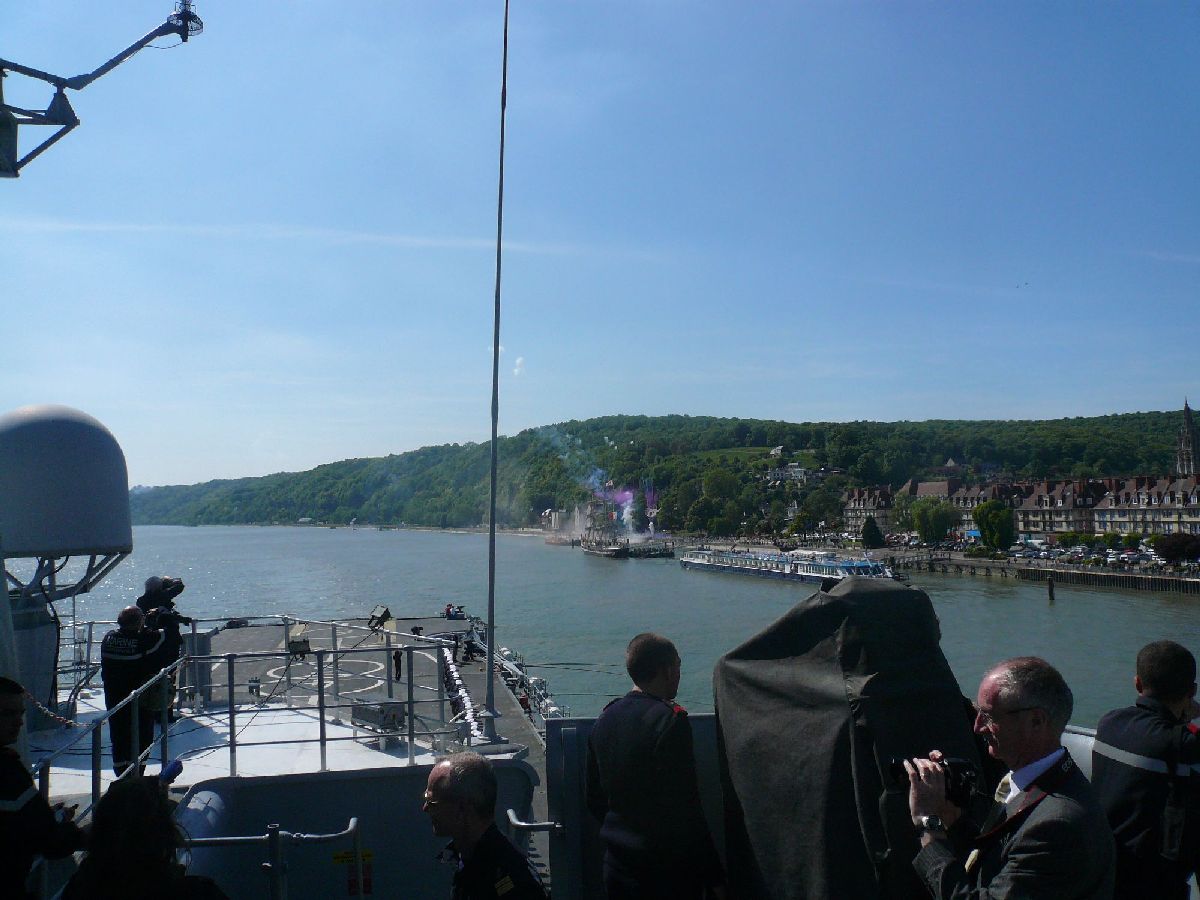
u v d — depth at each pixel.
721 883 4.18
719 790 4.68
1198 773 3.69
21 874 4.08
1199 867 3.69
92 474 11.32
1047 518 167.00
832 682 3.81
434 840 7.77
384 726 10.14
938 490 194.50
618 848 4.05
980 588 99.06
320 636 23.80
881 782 3.59
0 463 10.83
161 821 3.20
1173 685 3.86
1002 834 3.01
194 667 11.65
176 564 143.25
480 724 12.89
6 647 5.54
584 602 88.19
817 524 194.00
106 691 8.92
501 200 13.30
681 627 70.31
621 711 4.19
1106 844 2.88
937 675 3.79
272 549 189.75
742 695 4.13
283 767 8.79
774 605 85.06
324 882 7.52
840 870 3.56
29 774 4.23
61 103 7.47
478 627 27.11
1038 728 3.00
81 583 11.59
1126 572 101.69
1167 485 150.50
